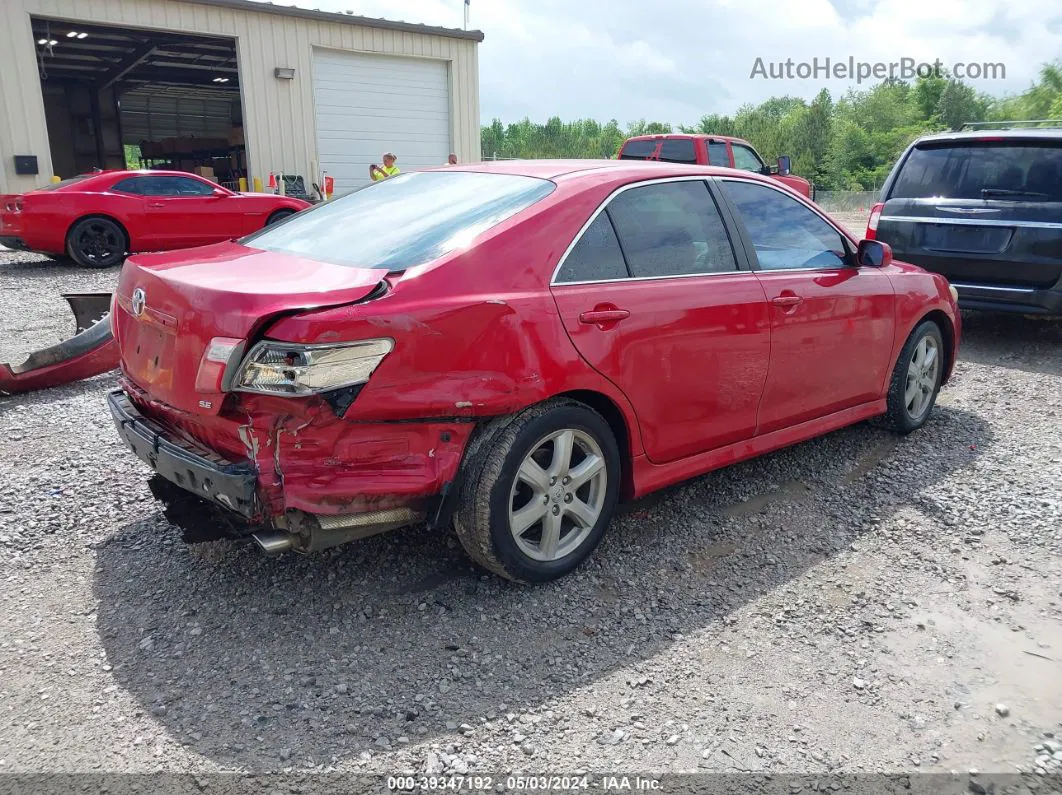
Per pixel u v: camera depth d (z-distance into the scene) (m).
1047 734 2.56
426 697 2.68
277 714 2.59
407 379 2.77
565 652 2.94
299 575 3.41
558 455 3.23
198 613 3.14
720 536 3.83
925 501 4.20
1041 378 6.50
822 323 4.21
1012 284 6.92
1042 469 4.62
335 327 2.62
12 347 7.32
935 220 7.20
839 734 2.55
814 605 3.27
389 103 19.77
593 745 2.48
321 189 18.98
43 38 20.42
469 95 20.92
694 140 14.01
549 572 3.31
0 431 5.05
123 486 4.26
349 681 2.75
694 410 3.69
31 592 3.27
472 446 3.05
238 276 2.98
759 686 2.77
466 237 3.11
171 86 29.30
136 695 2.68
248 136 17.89
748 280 3.88
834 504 4.18
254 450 2.71
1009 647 3.00
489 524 3.07
